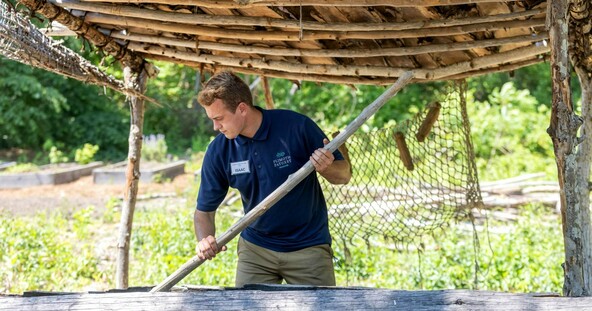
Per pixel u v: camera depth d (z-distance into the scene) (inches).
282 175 149.5
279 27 161.8
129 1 163.2
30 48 179.8
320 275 157.2
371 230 211.3
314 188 154.4
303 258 156.6
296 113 150.6
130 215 228.4
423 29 153.3
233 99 141.5
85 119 979.3
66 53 197.6
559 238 368.8
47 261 334.6
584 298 106.4
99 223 473.4
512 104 718.5
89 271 331.9
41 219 464.4
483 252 334.0
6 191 631.2
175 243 368.8
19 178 657.6
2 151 917.8
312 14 156.9
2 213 479.2
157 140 837.8
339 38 160.4
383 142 210.4
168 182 676.7
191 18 163.3
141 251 379.2
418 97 797.9
